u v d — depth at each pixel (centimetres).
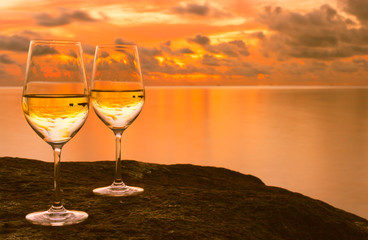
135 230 121
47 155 8762
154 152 9519
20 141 10481
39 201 153
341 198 6788
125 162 245
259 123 14725
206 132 12644
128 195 166
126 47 177
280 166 8556
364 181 7812
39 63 128
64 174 210
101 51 175
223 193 175
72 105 129
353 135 12462
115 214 139
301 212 157
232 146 10412
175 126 13862
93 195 166
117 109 174
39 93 127
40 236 114
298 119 15938
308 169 8469
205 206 154
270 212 152
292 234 143
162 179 224
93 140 10800
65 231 119
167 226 127
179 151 9762
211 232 125
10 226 122
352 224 159
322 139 11744
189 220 135
